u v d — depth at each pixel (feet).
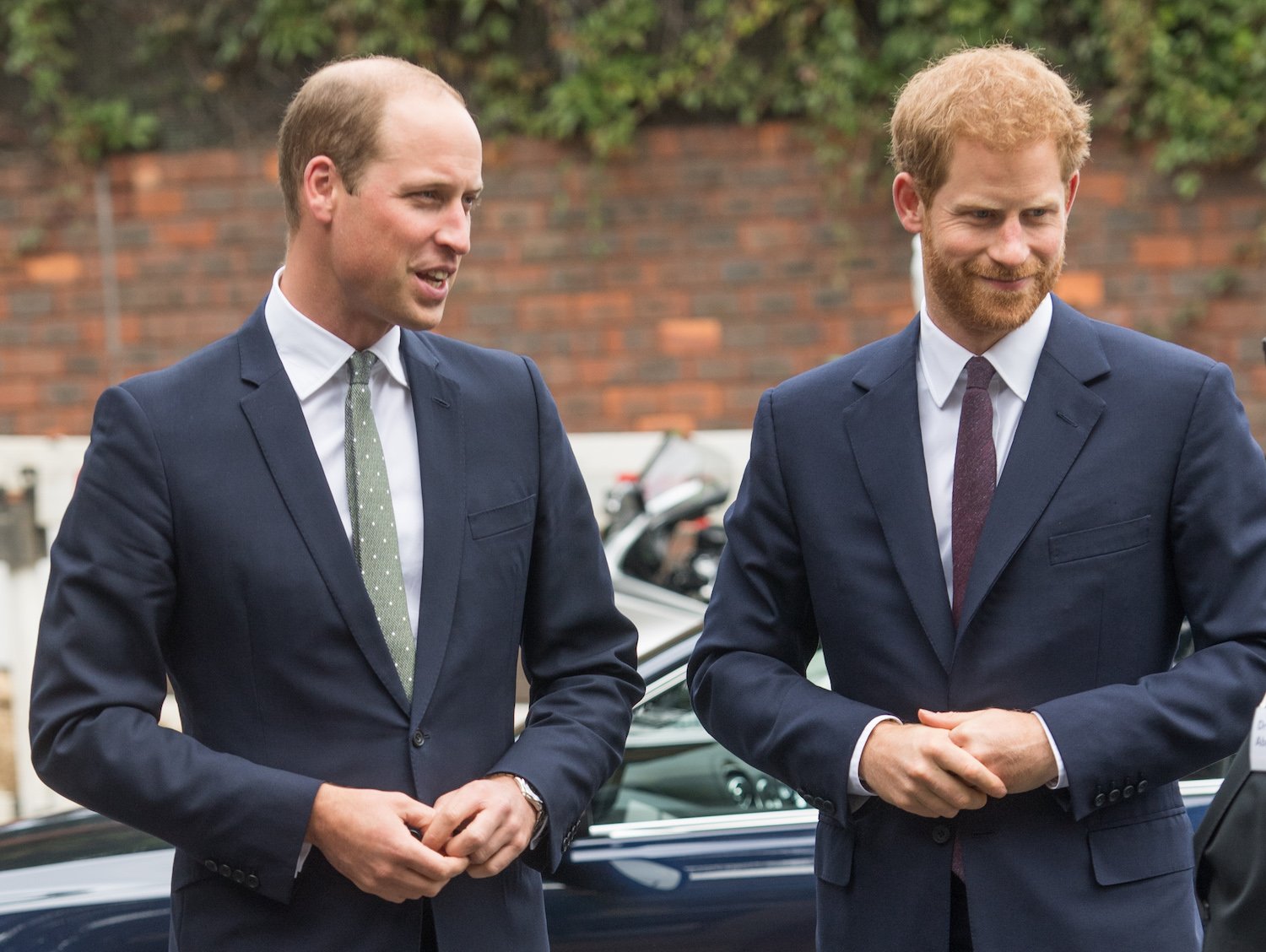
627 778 12.41
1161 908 8.77
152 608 8.83
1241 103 28.35
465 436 9.44
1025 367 9.13
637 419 30.27
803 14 29.09
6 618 23.57
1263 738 7.63
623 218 30.07
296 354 9.21
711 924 11.91
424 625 9.00
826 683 12.87
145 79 30.86
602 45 29.55
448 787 8.98
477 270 30.37
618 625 9.98
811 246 29.71
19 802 22.91
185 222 30.91
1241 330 28.86
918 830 9.04
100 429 9.04
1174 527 8.90
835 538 9.34
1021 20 28.63
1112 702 8.56
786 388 9.82
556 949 11.89
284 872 8.49
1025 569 8.86
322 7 30.22
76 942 12.03
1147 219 28.94
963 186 8.52
